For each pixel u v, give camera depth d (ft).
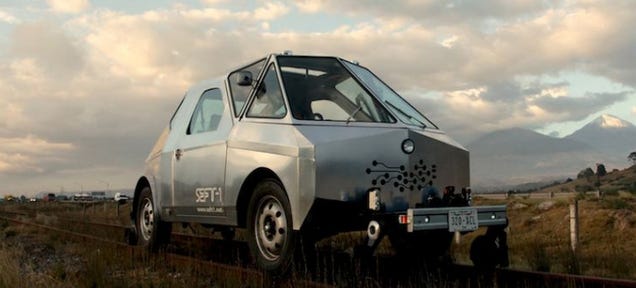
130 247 33.40
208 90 29.66
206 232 48.78
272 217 23.27
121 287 23.50
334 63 25.70
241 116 25.73
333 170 21.34
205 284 23.80
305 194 21.26
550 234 63.21
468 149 24.64
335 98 24.12
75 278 25.27
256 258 23.81
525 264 30.30
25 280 24.06
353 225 22.40
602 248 51.06
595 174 588.09
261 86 25.38
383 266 25.80
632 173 511.40
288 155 22.06
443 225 20.95
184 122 31.01
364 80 25.29
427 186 22.85
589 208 70.33
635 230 59.41
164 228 32.65
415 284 22.41
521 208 83.87
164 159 31.81
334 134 22.12
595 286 21.63
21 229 60.85
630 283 20.79
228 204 25.48
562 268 28.27
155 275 25.98
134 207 36.24
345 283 22.11
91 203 243.81
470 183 24.34
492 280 22.57
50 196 490.90
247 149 24.31
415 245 25.85
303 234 21.81
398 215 20.85
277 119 23.56
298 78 24.57
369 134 22.26
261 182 23.71
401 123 23.48
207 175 27.17
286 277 21.98
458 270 24.67
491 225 22.18
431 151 23.09
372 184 21.88
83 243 40.04
